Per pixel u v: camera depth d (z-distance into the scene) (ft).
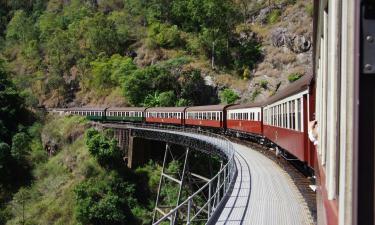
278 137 72.69
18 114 186.39
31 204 133.49
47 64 310.86
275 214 40.52
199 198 117.19
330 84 8.49
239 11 269.44
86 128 167.63
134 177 139.13
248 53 242.17
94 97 261.65
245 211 41.83
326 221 10.15
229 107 130.41
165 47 269.64
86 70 281.74
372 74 6.45
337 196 7.82
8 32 394.32
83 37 318.24
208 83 226.38
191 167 141.49
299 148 51.75
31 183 145.69
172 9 297.53
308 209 41.70
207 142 104.32
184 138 122.83
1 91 185.26
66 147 161.17
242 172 64.69
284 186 53.47
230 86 224.53
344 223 6.72
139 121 182.91
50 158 163.12
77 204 119.55
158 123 172.96
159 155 156.35
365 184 6.59
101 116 204.64
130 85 224.53
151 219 119.24
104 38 293.43
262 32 254.06
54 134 170.19
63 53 299.38
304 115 47.44
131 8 343.26
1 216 129.39
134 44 286.25
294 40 230.89
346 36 6.60
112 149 137.59
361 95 6.57
